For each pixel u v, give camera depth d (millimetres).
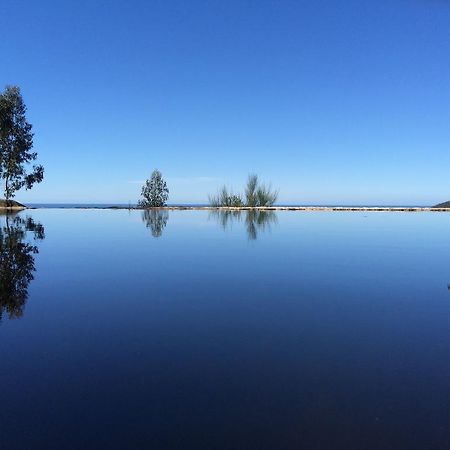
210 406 2199
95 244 9570
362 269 6402
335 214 25719
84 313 3949
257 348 3043
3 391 2361
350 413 2137
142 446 1856
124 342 3166
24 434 1944
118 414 2119
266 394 2334
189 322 3693
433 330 3477
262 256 7727
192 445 1869
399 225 16188
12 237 11148
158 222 17688
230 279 5625
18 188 30531
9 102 29266
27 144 30375
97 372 2609
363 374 2598
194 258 7453
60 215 24859
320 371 2639
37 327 3525
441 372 2633
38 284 5281
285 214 25562
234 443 1884
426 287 5141
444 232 13039
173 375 2568
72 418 2080
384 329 3506
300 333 3400
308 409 2174
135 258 7465
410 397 2307
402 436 1941
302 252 8250
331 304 4305
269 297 4637
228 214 25656
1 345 3094
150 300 4480
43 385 2434
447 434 1955
